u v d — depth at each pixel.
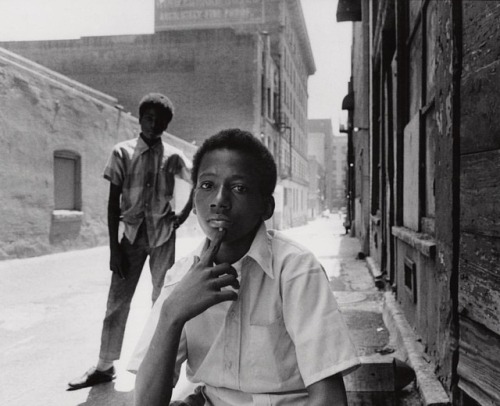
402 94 4.43
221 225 1.00
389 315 3.99
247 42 29.27
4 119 9.90
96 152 13.62
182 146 20.25
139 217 2.95
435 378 2.38
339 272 7.41
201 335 1.13
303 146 53.50
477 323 1.92
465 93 2.02
